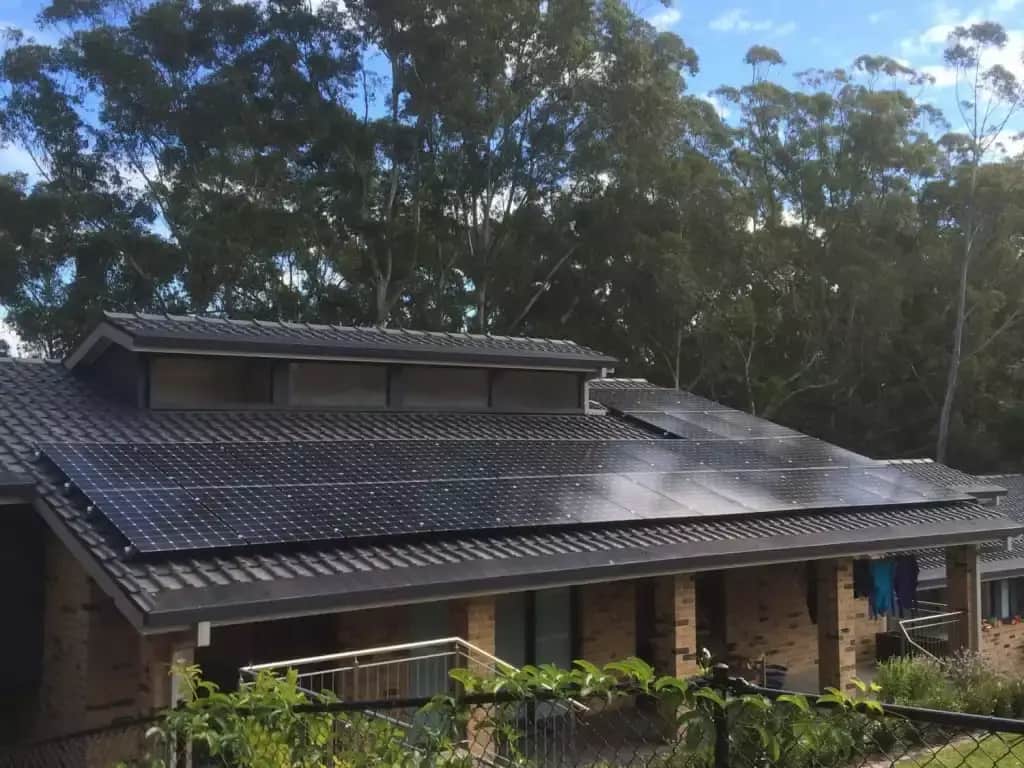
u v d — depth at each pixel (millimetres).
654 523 11859
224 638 10906
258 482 10258
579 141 34281
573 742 6184
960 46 44406
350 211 31703
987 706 12297
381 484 10977
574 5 32719
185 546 8297
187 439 11609
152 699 7891
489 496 11289
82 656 9320
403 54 32688
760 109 45812
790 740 3434
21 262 31000
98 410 12320
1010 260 43625
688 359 37875
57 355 32156
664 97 33938
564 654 13531
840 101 45906
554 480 12430
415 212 33344
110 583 7898
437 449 13062
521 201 35281
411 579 8977
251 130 31391
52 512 8945
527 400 16594
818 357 42031
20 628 10039
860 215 43875
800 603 16891
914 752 7766
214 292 32156
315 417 13711
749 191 42406
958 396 42719
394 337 15727
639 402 19188
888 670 13023
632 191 33688
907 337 43188
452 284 35656
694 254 34688
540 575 9859
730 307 36094
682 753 4594
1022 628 18203
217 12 31844
